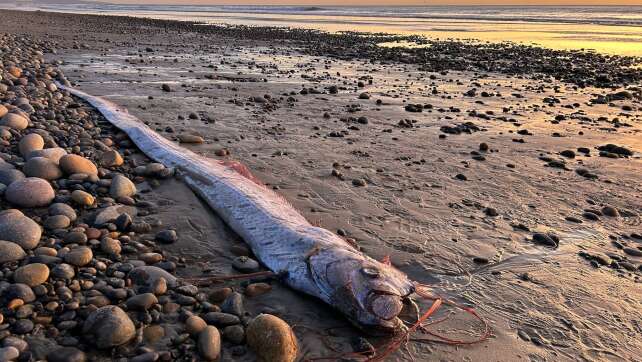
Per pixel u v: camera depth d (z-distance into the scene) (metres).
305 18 21.33
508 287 1.30
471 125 3.04
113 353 0.97
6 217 1.31
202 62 5.86
